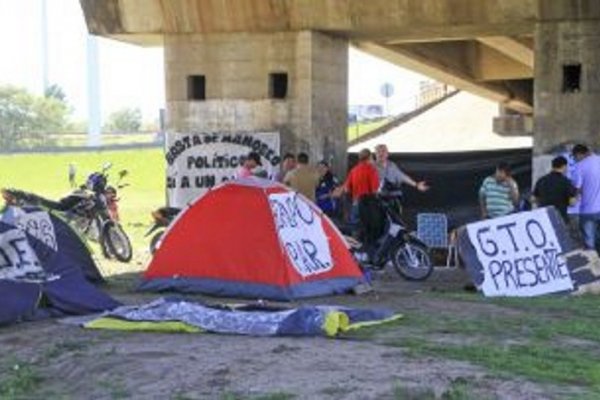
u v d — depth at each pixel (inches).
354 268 548.4
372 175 654.5
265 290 510.3
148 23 784.9
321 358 332.5
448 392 281.0
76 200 734.5
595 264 543.2
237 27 765.9
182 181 784.3
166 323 401.7
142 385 306.0
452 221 834.2
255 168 703.7
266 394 283.9
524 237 549.3
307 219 538.3
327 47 775.7
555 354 356.2
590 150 662.5
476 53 1387.8
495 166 826.2
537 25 708.7
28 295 437.7
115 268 689.0
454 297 523.2
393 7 731.4
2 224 448.5
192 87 784.3
